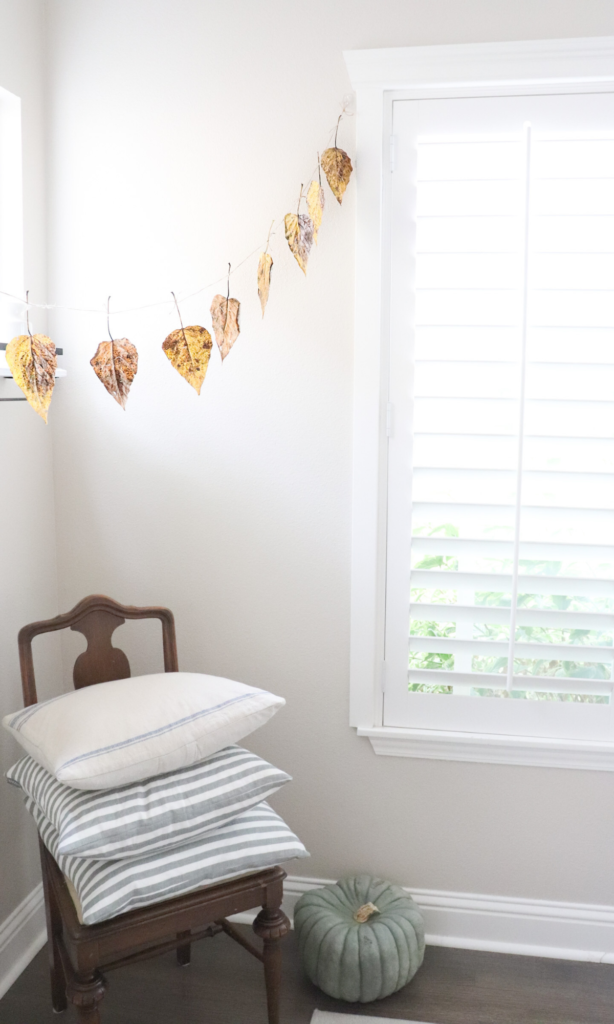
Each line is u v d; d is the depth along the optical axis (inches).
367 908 80.3
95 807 62.7
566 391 79.9
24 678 77.1
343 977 77.2
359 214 80.2
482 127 78.4
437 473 83.0
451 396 81.4
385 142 79.6
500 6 76.4
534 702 85.0
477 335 80.5
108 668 81.0
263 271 75.1
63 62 84.0
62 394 88.5
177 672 79.7
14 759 82.4
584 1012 78.4
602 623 82.5
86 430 88.7
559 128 77.5
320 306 83.0
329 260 82.1
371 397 82.4
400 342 82.0
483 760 86.1
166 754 65.7
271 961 69.4
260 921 68.8
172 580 89.6
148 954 69.4
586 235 77.9
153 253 84.8
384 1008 78.7
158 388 86.7
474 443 82.0
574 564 82.6
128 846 61.3
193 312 85.0
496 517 82.4
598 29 75.5
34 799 68.2
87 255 85.8
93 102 83.9
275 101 81.0
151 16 82.0
